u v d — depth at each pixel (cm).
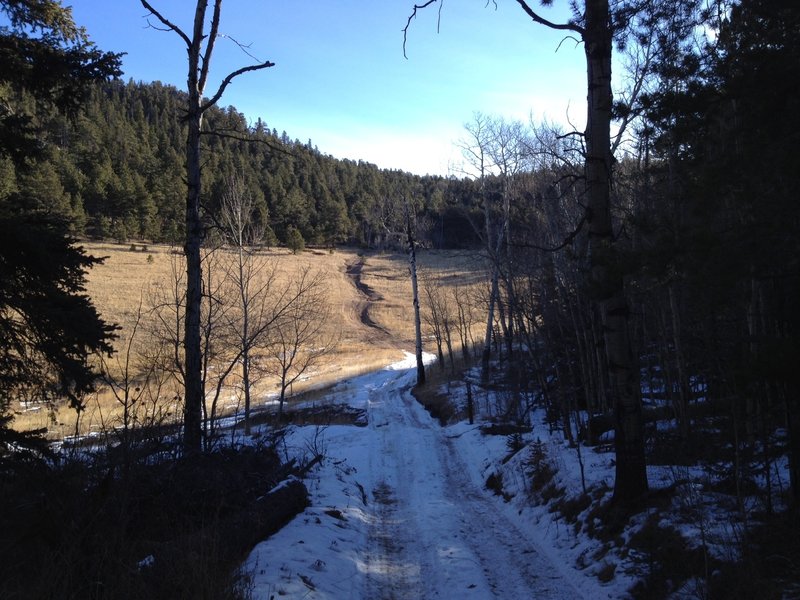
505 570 679
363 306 6744
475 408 2030
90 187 7256
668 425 1051
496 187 2666
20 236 700
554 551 720
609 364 753
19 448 676
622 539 649
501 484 1093
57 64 784
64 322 741
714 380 861
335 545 714
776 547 504
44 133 851
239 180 2183
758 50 473
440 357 3525
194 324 1005
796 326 479
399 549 777
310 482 1002
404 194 3578
